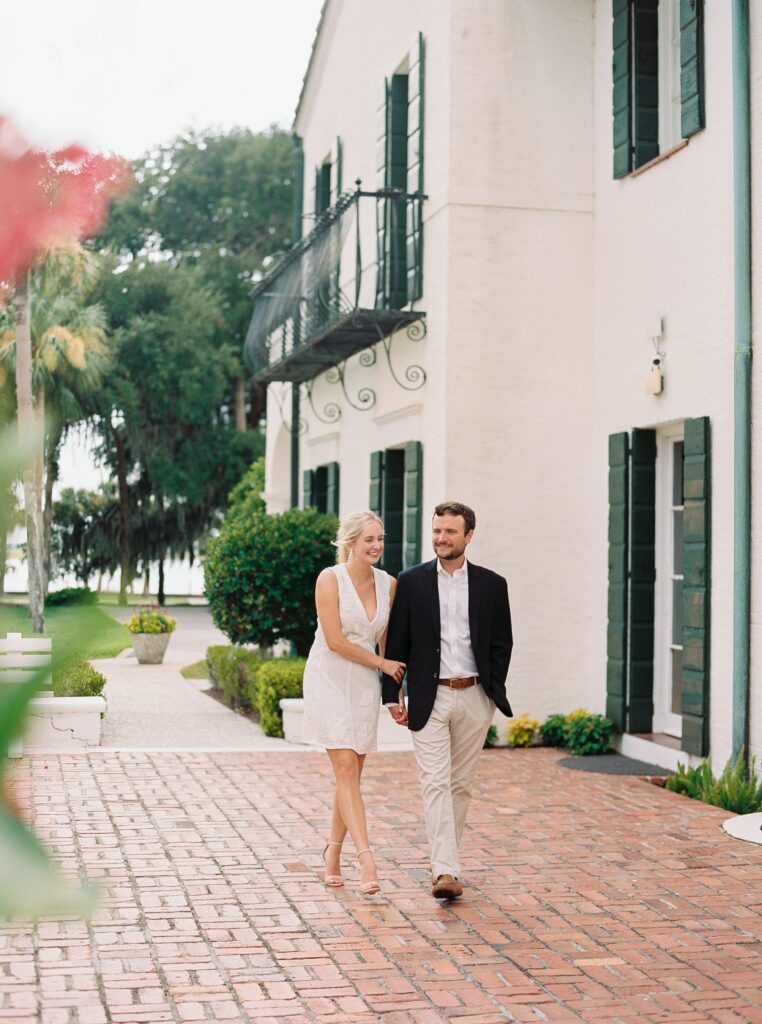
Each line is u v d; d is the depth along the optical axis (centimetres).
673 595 907
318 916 506
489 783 807
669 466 906
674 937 487
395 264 1088
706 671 788
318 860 599
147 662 1753
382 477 1162
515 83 980
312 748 938
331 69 1446
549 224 984
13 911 51
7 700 57
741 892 553
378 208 1150
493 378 975
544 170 984
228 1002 405
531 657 977
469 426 971
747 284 744
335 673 546
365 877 529
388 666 541
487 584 543
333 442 1372
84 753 895
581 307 988
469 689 538
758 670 734
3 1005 396
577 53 990
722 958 462
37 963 440
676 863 603
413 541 1033
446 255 970
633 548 911
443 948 468
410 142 1070
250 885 552
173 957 450
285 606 1139
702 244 816
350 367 1292
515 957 459
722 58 789
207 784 786
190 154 4369
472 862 601
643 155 916
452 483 969
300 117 1623
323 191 1517
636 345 910
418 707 532
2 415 56
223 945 466
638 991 425
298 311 1275
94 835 640
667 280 864
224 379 3866
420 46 1040
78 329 2150
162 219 4319
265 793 760
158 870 574
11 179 55
